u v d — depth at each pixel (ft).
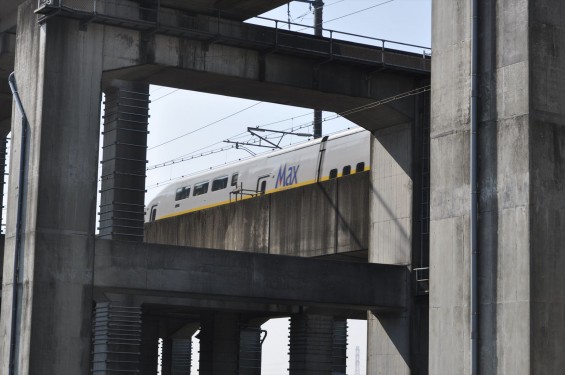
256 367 607.78
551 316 354.13
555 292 356.38
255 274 468.75
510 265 359.87
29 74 451.53
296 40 488.44
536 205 356.59
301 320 551.18
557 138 364.17
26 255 434.30
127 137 465.06
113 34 452.35
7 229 453.99
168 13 466.29
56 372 426.10
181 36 464.24
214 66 473.26
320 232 575.79
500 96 370.73
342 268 489.67
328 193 572.92
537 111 361.51
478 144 375.66
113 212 456.04
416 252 504.43
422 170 509.76
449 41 391.24
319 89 496.64
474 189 373.20
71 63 442.91
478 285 369.30
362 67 504.02
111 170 461.78
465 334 371.35
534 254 353.72
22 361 426.92
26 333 426.51
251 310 565.53
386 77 512.22
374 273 497.46
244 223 642.22
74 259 434.30
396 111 512.22
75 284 433.07
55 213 433.89
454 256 379.14
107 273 439.63
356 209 551.59
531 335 349.61
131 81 468.75
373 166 535.19
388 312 513.04
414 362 499.10
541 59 364.17
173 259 452.35
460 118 383.04
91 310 435.12
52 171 435.12
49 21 440.45
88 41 447.42
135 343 460.14
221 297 465.06
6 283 447.42
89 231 438.40
